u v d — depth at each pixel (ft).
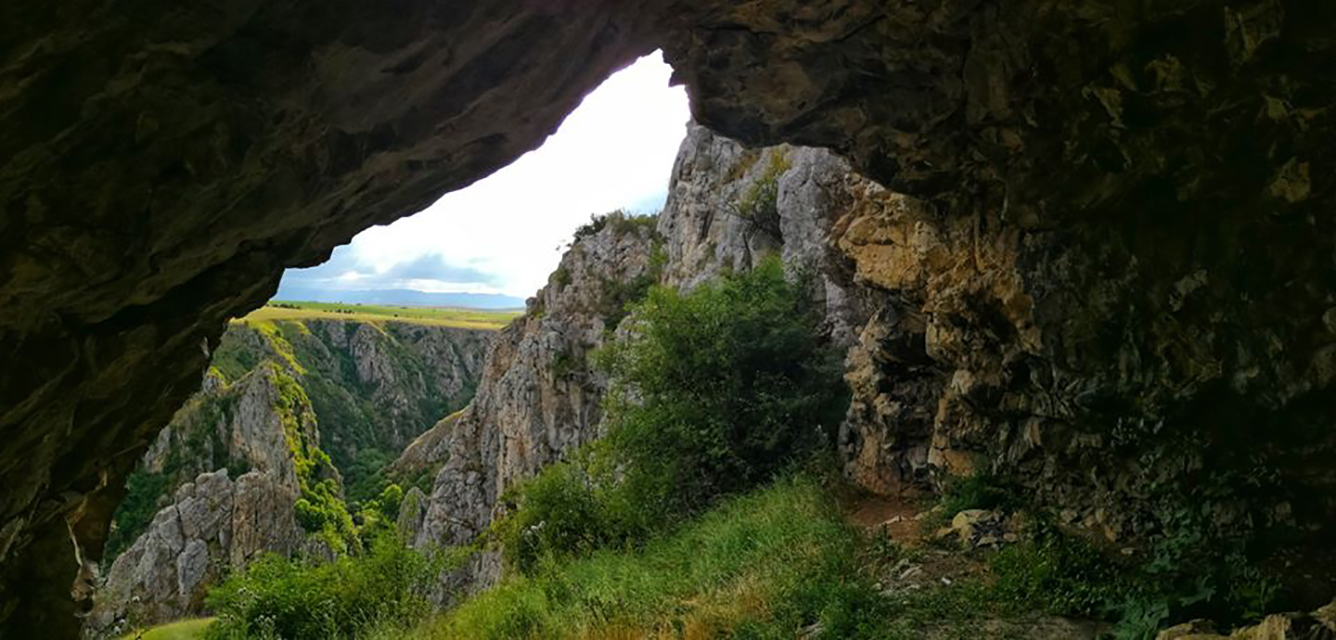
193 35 9.68
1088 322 24.27
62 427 12.66
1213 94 18.39
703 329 53.62
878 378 41.86
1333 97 16.93
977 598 24.07
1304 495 19.84
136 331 13.10
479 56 14.15
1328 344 18.54
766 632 24.75
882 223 38.24
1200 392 21.39
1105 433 25.27
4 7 7.99
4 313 10.27
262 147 11.80
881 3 20.58
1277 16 16.46
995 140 24.36
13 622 14.89
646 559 40.81
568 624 31.68
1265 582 18.76
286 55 10.95
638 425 53.26
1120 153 21.09
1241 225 19.49
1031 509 29.81
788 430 50.55
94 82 9.20
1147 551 23.80
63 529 15.64
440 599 59.52
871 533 34.24
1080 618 22.09
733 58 22.29
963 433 34.99
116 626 45.29
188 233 12.00
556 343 110.32
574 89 17.44
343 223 16.71
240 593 46.73
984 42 21.26
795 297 57.57
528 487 56.24
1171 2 17.74
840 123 26.43
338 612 45.24
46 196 9.74
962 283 30.55
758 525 37.63
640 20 18.21
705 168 94.94
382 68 12.52
